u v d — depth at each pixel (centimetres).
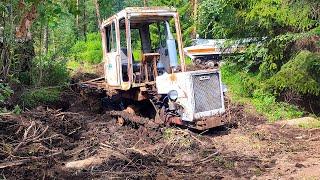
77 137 1005
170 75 1048
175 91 1032
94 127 1103
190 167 802
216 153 877
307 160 845
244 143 972
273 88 1469
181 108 1024
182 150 908
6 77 998
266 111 1345
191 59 2448
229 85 1653
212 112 1036
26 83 1357
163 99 1073
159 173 759
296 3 1435
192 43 2692
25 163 764
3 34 952
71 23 2183
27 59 1348
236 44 1698
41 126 940
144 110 1180
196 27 2703
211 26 2291
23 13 876
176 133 980
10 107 1099
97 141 962
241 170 784
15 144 839
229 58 1761
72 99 1448
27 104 1188
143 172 761
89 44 2864
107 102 1335
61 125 1027
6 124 920
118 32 1159
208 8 1941
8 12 902
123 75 1185
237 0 1605
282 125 1163
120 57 1170
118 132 1059
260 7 1514
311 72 1398
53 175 738
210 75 1041
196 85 1018
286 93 1466
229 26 1698
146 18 1144
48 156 802
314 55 1392
